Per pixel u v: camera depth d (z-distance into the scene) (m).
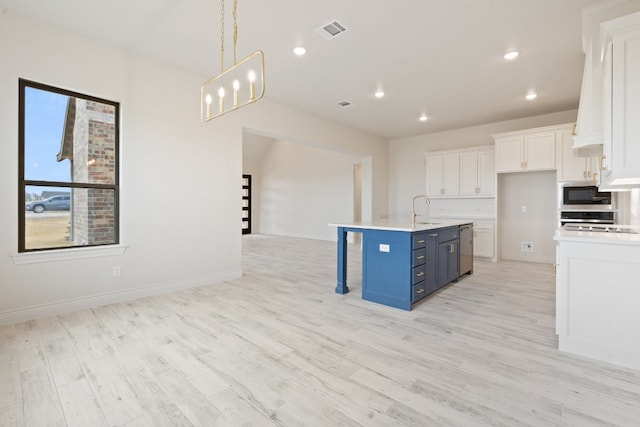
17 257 2.79
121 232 3.42
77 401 1.70
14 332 2.58
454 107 5.32
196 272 4.06
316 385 1.86
